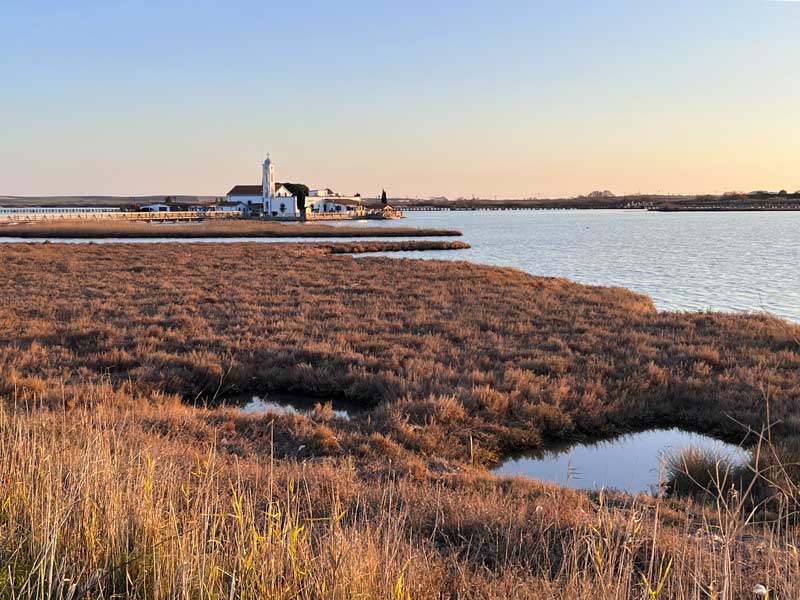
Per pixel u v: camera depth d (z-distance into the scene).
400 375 12.68
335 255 44.47
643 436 10.70
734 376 12.93
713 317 19.73
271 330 17.33
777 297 28.22
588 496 7.25
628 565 3.70
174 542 3.76
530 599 3.84
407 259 39.97
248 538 4.07
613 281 34.69
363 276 30.42
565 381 12.53
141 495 4.41
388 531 4.01
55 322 17.62
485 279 29.27
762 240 69.00
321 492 6.38
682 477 8.23
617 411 11.30
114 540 3.79
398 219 174.12
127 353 14.30
